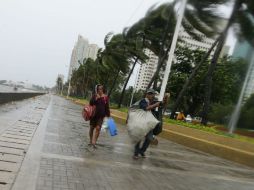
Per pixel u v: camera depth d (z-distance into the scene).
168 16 27.42
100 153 9.45
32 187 5.29
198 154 13.28
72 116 24.08
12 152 7.62
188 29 27.89
